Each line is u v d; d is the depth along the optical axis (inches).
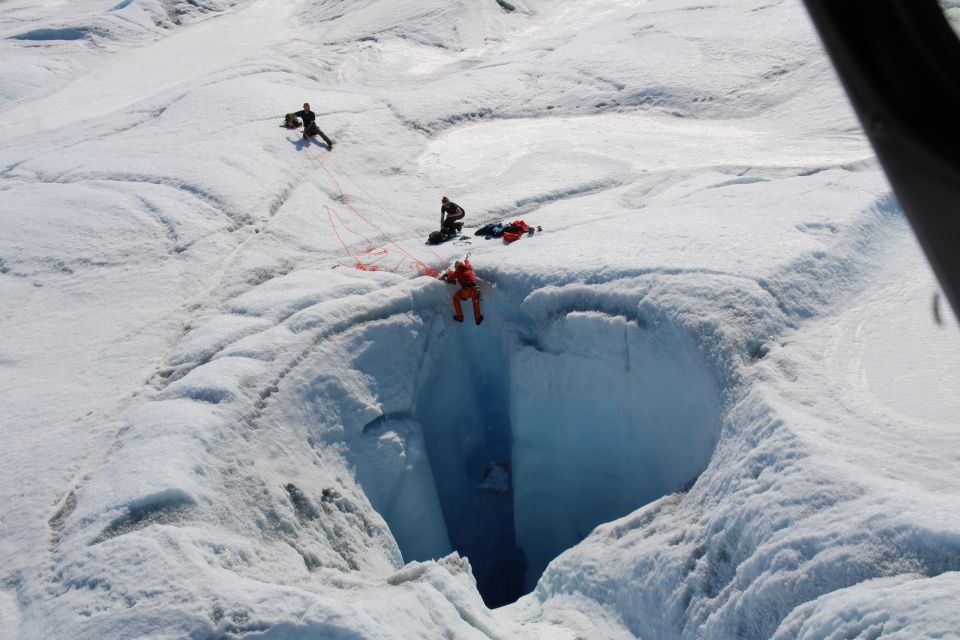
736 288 353.1
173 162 613.6
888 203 435.8
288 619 241.4
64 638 244.5
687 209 477.7
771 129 649.6
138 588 255.3
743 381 313.0
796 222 414.9
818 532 231.3
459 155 675.4
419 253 489.4
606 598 302.7
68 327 438.6
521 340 426.3
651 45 840.9
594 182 577.0
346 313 411.8
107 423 352.5
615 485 411.5
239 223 535.2
